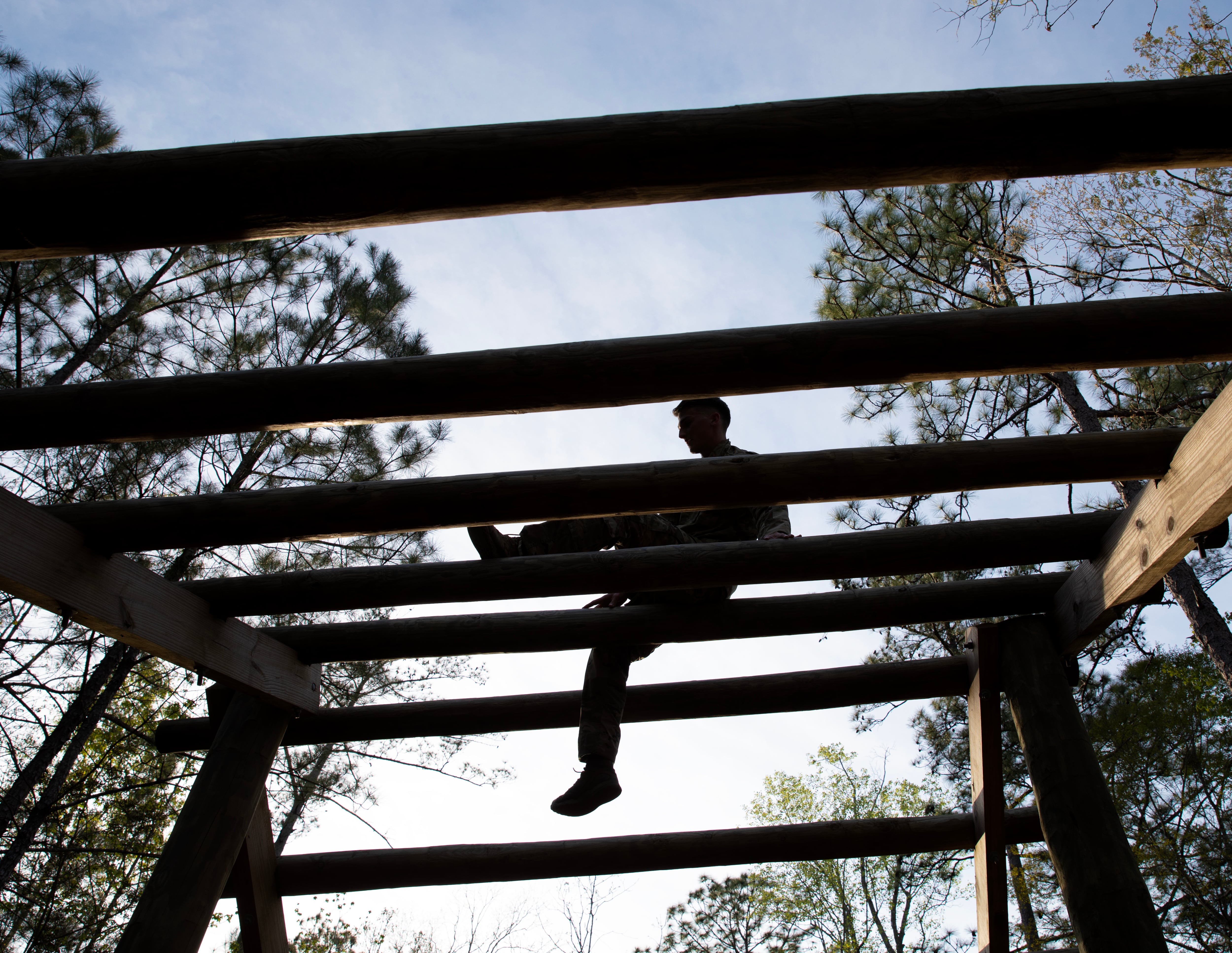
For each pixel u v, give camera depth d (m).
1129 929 2.40
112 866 8.90
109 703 8.95
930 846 3.28
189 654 2.75
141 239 1.68
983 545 2.69
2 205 1.60
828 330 1.95
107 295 7.70
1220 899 10.45
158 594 2.71
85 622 2.47
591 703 2.94
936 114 1.55
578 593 2.75
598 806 2.80
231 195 1.61
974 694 3.17
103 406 2.10
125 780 9.21
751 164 1.57
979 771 3.18
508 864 3.36
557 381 1.99
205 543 2.52
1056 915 11.70
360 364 2.06
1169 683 11.34
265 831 3.36
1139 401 7.62
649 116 1.58
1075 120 1.54
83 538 2.49
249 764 3.07
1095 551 2.73
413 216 1.66
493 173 1.58
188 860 2.79
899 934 18.86
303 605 2.89
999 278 8.11
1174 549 2.25
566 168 1.58
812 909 20.02
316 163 1.59
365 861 3.37
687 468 2.42
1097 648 8.59
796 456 2.42
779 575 2.71
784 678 3.31
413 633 3.16
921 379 1.96
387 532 2.51
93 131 7.71
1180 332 1.87
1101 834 2.58
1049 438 2.36
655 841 3.40
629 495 2.41
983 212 7.96
